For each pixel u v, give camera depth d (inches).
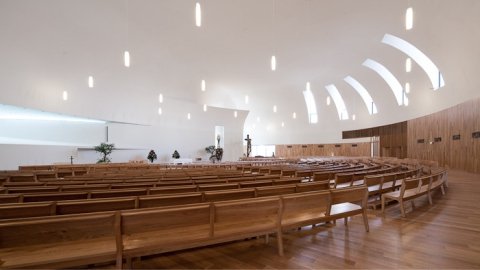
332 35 507.8
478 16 339.0
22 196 114.9
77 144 521.0
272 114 990.4
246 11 438.3
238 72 722.2
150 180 194.2
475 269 95.0
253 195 133.3
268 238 125.6
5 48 368.8
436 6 370.9
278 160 644.1
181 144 697.6
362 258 104.7
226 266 98.0
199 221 93.4
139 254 87.0
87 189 149.3
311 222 120.1
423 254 108.3
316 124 920.3
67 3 402.6
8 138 434.9
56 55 438.9
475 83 413.1
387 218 163.9
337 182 215.2
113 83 551.5
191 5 422.0
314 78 766.5
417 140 604.4
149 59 593.0
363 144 821.9
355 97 784.3
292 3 413.1
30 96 406.9
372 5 401.7
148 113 629.9
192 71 699.4
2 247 69.1
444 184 280.4
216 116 776.9
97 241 92.1
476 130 418.0
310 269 95.1
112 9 432.5
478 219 161.2
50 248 85.9
